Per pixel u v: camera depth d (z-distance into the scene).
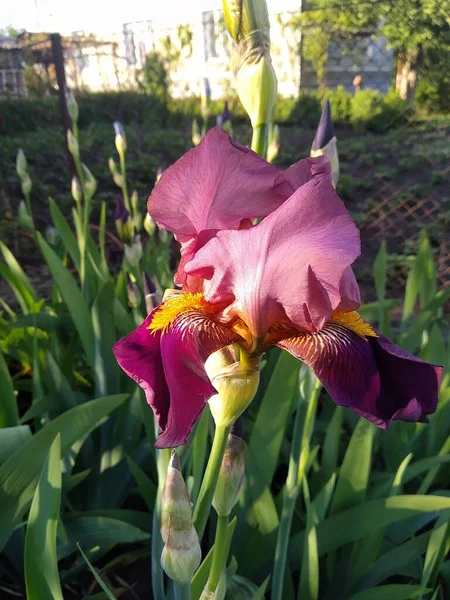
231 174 0.18
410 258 0.94
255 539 0.32
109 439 0.40
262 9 0.20
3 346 0.51
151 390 0.15
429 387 0.17
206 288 0.18
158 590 0.27
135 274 0.48
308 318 0.16
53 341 0.49
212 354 0.18
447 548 0.31
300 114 1.77
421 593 0.27
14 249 0.99
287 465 0.43
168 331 0.17
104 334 0.40
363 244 1.06
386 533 0.34
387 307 0.51
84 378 0.53
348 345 0.17
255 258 0.16
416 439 0.39
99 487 0.38
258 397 0.45
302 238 0.16
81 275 0.51
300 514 0.36
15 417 0.35
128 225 0.51
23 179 0.54
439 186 1.25
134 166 1.38
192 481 0.30
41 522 0.23
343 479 0.32
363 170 1.37
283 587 0.31
